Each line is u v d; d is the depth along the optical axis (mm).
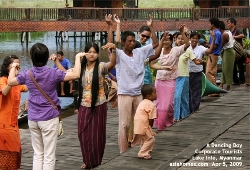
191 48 10812
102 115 7246
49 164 6441
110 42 7781
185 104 10125
